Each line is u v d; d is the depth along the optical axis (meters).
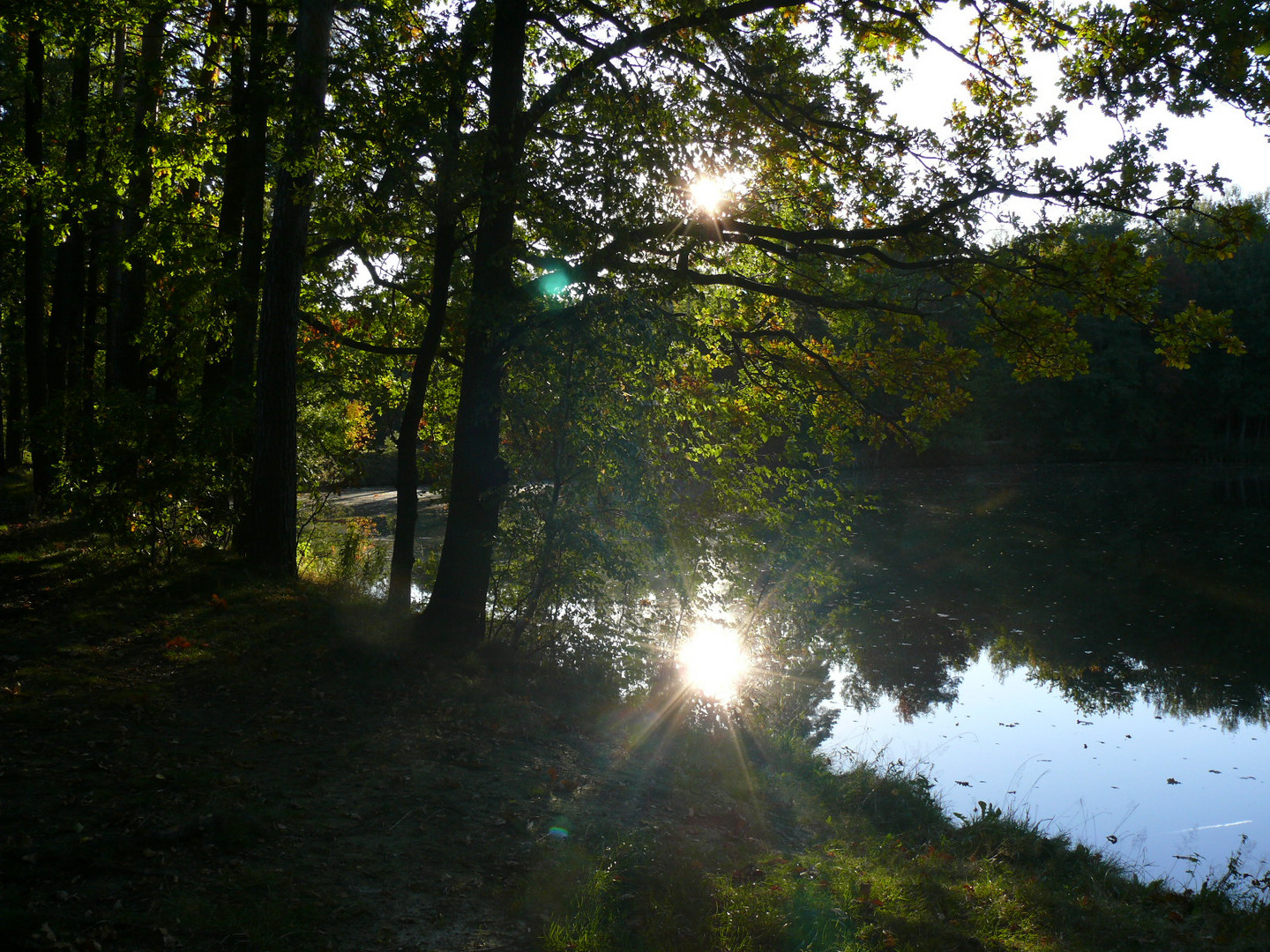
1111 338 54.91
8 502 18.91
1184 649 15.02
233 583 10.81
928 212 9.39
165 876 4.38
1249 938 5.34
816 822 6.98
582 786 6.53
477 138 9.05
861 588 19.62
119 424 11.24
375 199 10.04
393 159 9.46
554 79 10.70
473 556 9.90
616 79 9.62
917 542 25.91
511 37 9.71
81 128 12.73
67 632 8.52
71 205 13.54
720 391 12.18
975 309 10.12
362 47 10.02
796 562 11.66
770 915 4.68
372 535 24.08
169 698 7.09
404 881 4.71
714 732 8.77
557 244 9.70
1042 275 9.28
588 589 9.23
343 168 10.62
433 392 14.30
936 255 9.49
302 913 4.23
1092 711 11.93
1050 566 22.25
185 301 12.70
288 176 11.21
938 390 10.87
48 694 6.77
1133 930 5.39
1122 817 8.48
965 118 9.38
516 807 5.90
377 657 8.66
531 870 5.00
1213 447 60.66
